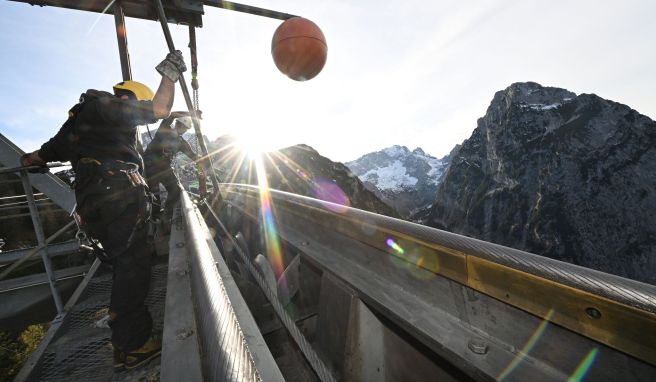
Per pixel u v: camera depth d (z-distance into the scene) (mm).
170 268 1703
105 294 2854
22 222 14422
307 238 2438
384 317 1688
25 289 5727
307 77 1886
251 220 3861
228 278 1450
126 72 3229
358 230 1877
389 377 1587
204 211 5062
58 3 2832
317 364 1476
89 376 1810
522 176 176875
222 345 697
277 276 2932
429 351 1417
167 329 1125
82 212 1620
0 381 12414
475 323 1241
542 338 1047
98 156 1635
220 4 1937
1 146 4223
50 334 2227
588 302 921
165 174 4895
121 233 1657
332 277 1895
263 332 2068
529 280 1056
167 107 1676
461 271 1281
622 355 870
